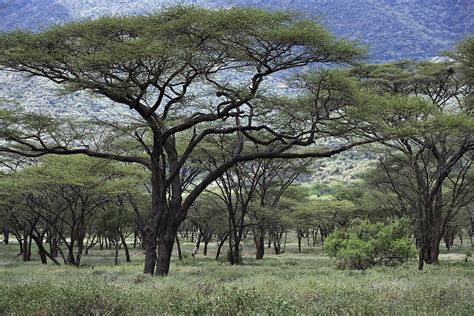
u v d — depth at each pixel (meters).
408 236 30.47
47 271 27.50
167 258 23.48
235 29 20.16
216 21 19.61
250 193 37.50
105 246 73.44
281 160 38.97
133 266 33.50
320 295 12.39
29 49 20.66
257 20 19.89
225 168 24.02
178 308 9.53
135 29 20.89
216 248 67.25
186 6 20.81
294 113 24.98
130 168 38.44
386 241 28.72
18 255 54.88
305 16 21.16
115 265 36.41
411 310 9.33
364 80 32.75
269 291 13.91
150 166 24.02
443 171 30.11
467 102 30.02
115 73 22.06
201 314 9.27
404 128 24.52
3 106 29.50
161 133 23.34
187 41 21.20
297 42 20.83
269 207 41.25
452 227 60.94
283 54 21.98
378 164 43.88
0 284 16.67
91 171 35.22
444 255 50.19
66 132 26.42
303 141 24.38
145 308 9.83
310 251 63.31
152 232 23.52
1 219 51.09
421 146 30.33
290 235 94.94
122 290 13.73
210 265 34.69
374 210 52.47
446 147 33.06
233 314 9.08
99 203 41.22
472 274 22.45
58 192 37.84
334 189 60.31
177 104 26.84
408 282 17.42
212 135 34.19
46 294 11.84
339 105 24.09
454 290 13.59
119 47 19.41
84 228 41.75
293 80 23.69
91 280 17.62
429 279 19.09
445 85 32.38
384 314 8.88
